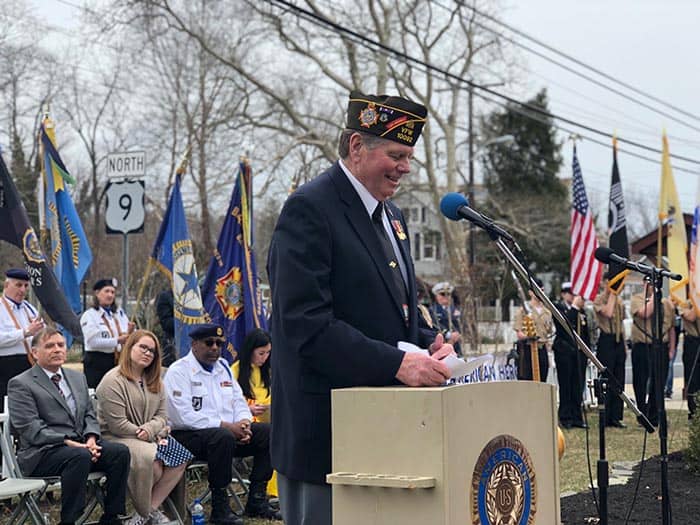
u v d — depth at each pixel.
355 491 2.58
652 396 11.45
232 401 7.13
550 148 46.69
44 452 6.07
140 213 8.98
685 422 11.76
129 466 6.28
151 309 16.72
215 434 6.75
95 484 6.39
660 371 5.05
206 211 27.61
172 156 29.70
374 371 2.79
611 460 8.93
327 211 3.03
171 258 8.95
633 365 12.04
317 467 2.95
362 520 2.57
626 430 11.35
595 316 12.26
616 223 12.16
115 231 9.12
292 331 2.90
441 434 2.46
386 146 3.05
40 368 6.37
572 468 8.55
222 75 27.98
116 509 6.23
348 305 3.01
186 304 8.83
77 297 8.78
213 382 7.07
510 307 28.28
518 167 46.59
